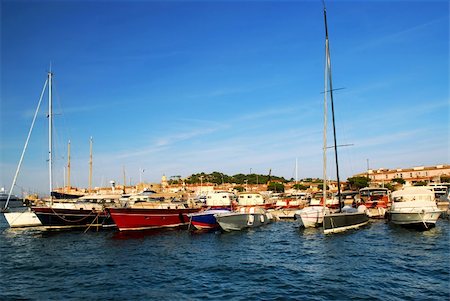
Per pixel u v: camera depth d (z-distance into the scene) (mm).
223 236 34625
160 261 24109
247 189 138625
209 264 23000
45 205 41219
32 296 17094
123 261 24281
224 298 16281
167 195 46688
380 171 137500
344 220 35750
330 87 37969
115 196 46062
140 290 17750
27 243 32625
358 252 25375
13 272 21750
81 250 28672
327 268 21203
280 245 29375
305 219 37562
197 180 177500
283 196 78125
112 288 18188
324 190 35000
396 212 35781
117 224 37219
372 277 18953
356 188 101562
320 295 16328
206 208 48250
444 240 29219
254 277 19703
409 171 126688
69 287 18484
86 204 42188
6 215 43250
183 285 18438
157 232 37625
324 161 35250
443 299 15438
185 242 31578
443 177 111875
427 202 36531
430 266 20938
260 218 42000
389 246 27359
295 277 19484
